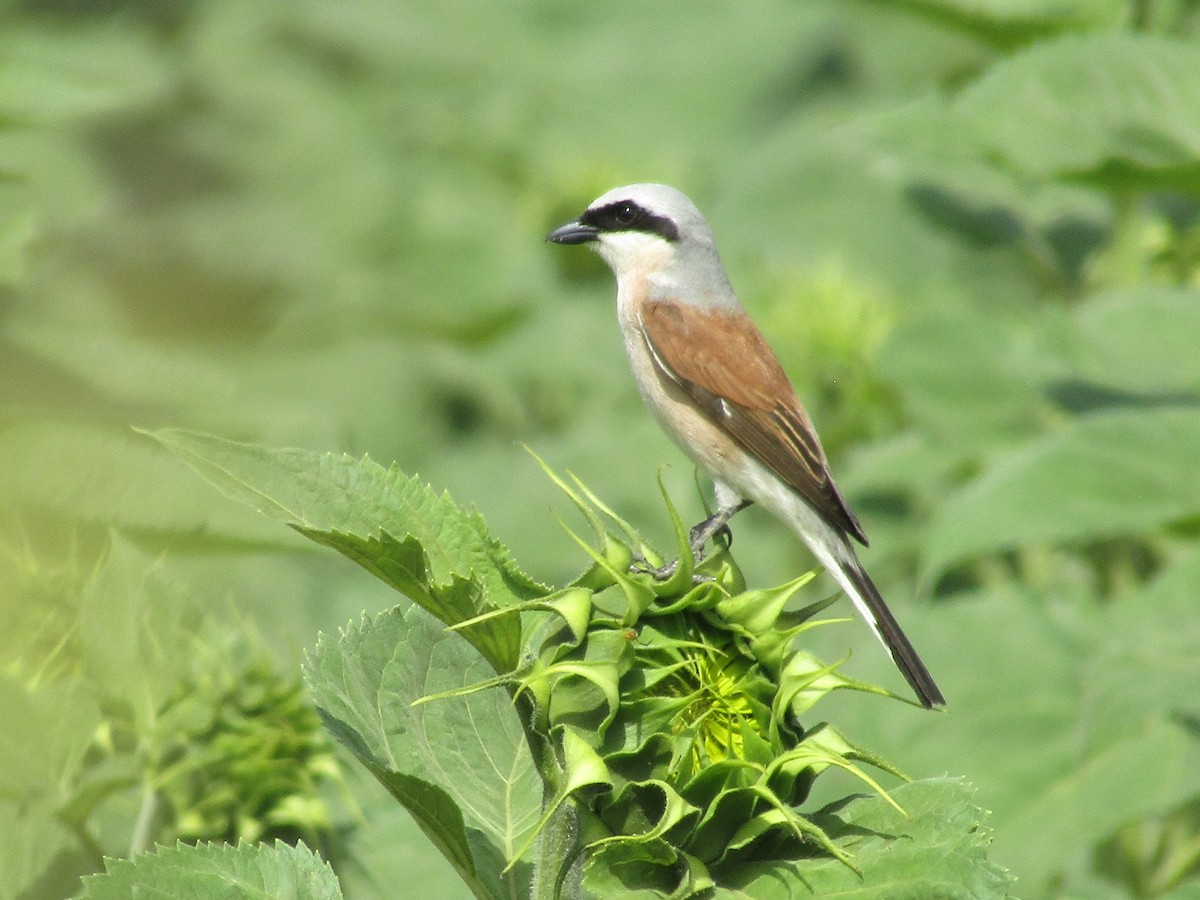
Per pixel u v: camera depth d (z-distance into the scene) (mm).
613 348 16578
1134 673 8477
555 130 20281
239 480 4961
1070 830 9031
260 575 10773
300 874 5133
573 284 17781
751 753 4965
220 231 16922
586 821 4949
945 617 10516
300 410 9531
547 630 5176
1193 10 12523
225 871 5074
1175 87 10156
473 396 16391
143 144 17953
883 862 4734
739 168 17562
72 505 5832
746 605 5121
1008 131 10242
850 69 22922
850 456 13805
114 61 17594
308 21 22156
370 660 5836
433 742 5816
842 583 10344
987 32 12664
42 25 16984
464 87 21812
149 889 4992
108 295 12742
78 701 6344
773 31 22734
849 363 14047
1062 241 13977
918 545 12812
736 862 4953
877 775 9633
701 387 11109
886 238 15961
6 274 8164
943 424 12398
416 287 16953
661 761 4930
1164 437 9453
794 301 14383
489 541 5227
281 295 16906
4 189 8469
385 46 22109
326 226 18047
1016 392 12477
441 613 5125
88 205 12719
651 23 23250
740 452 11016
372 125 20641
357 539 4852
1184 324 11070
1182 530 9539
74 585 6258
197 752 6680
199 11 21375
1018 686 10023
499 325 17000
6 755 6234
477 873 5469
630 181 18281
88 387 6246
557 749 5004
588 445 14297
